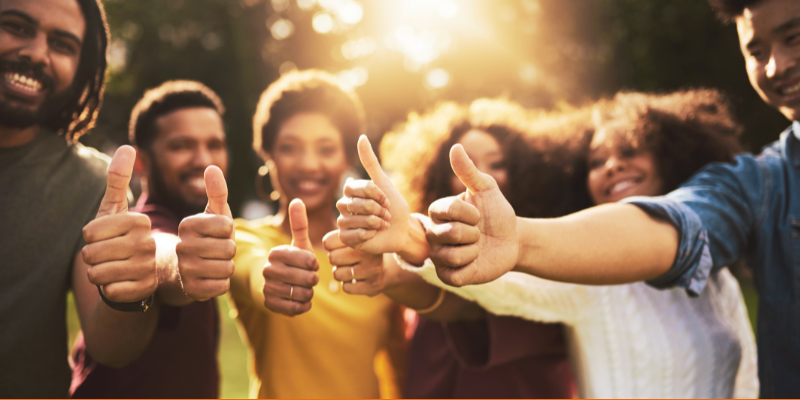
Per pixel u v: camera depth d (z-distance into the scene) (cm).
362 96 1631
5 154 156
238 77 1681
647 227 130
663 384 170
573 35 1434
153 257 110
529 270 117
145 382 188
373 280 142
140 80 1576
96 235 105
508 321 181
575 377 188
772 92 156
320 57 1731
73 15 162
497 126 229
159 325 140
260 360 214
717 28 1184
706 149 200
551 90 1412
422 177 237
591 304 174
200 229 107
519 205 219
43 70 154
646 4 1282
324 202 238
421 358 219
